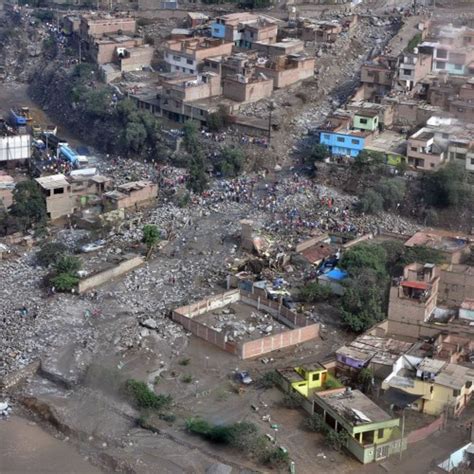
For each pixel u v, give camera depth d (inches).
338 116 5826.8
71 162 5910.4
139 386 3526.1
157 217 5132.9
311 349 3934.5
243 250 4768.7
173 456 3221.0
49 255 4601.4
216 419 3408.0
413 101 6058.1
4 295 4274.1
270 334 4025.6
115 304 4200.3
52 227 5088.6
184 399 3540.8
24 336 3929.6
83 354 3796.8
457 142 5378.9
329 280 4343.0
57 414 3469.5
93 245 4778.5
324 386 3595.0
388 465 3184.1
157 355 3814.0
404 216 5241.1
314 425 3344.0
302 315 4099.4
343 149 5629.9
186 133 5900.6
